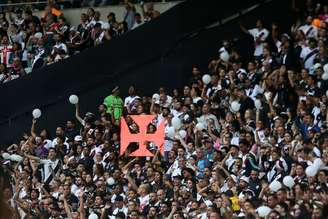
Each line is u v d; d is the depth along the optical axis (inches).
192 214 2333.9
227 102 2854.3
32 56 3617.1
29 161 3041.3
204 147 2625.5
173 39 3255.4
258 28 3147.1
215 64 3083.2
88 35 3503.9
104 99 3230.8
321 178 2192.4
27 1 3993.6
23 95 3373.5
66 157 2962.6
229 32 3221.0
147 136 2760.8
